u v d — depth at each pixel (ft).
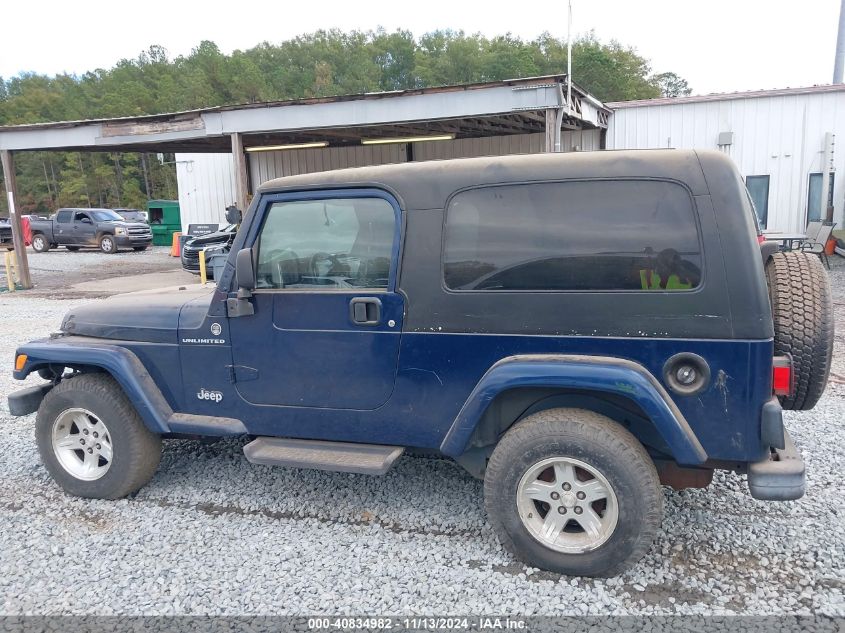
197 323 12.60
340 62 336.70
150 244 94.73
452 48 273.95
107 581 10.60
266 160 75.66
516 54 241.55
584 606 9.55
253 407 12.37
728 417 9.52
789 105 51.55
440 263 10.83
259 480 14.53
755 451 9.51
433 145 67.67
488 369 10.63
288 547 11.52
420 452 12.05
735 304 9.35
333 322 11.52
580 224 10.13
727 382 9.45
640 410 10.47
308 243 11.77
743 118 52.75
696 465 9.97
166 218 102.22
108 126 46.80
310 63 337.72
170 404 13.12
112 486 13.41
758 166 53.11
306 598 9.98
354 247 11.47
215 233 59.21
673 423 9.42
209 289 15.02
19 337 32.48
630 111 55.26
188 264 57.52
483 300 10.57
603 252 10.00
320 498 13.56
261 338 12.09
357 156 71.41
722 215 9.45
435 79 268.82
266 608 9.76
